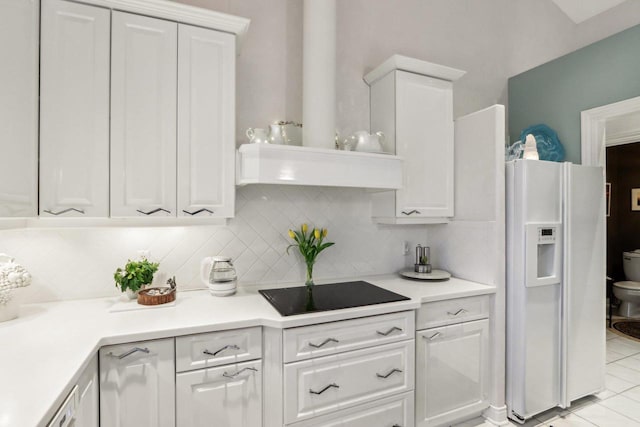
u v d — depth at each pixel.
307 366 1.59
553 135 2.86
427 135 2.34
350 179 1.97
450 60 2.93
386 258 2.59
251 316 1.56
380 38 2.62
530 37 3.32
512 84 3.21
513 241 2.18
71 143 1.49
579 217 2.31
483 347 2.16
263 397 1.57
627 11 2.98
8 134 1.33
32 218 1.44
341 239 2.43
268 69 2.23
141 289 1.80
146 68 1.62
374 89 2.48
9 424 0.76
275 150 1.79
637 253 4.27
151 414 1.37
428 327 1.97
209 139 1.74
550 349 2.22
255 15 2.21
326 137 2.10
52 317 1.52
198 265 2.04
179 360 1.41
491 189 2.20
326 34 2.11
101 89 1.54
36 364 1.07
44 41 1.44
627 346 3.36
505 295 2.21
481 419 2.20
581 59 2.74
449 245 2.53
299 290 2.04
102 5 1.54
